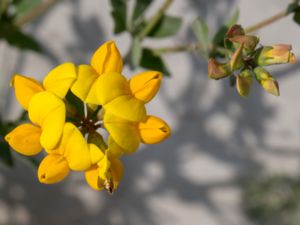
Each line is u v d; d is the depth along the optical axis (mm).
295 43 214
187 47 126
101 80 85
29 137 87
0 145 116
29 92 87
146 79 87
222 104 222
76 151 84
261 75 90
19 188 220
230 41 95
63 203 223
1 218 220
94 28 207
